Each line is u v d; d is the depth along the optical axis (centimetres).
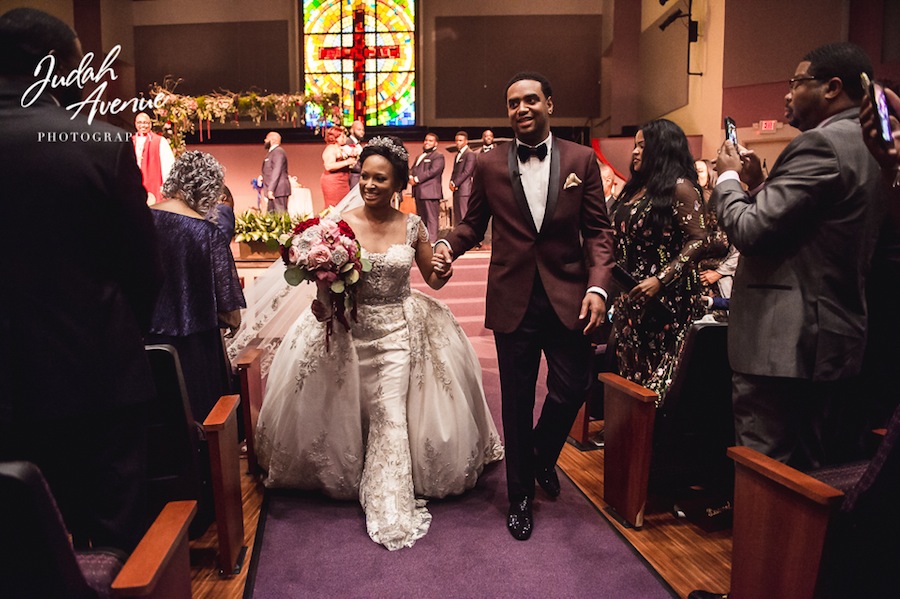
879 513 150
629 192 327
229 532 249
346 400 305
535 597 234
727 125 233
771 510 191
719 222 223
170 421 232
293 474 321
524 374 286
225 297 294
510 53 1727
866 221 199
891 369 225
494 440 364
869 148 151
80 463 168
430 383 314
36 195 153
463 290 820
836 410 230
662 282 287
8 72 158
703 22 1186
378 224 312
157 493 235
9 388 153
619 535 281
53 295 155
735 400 225
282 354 334
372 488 293
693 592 229
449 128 1722
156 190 770
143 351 175
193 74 1722
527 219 278
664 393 300
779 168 207
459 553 265
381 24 1723
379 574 250
